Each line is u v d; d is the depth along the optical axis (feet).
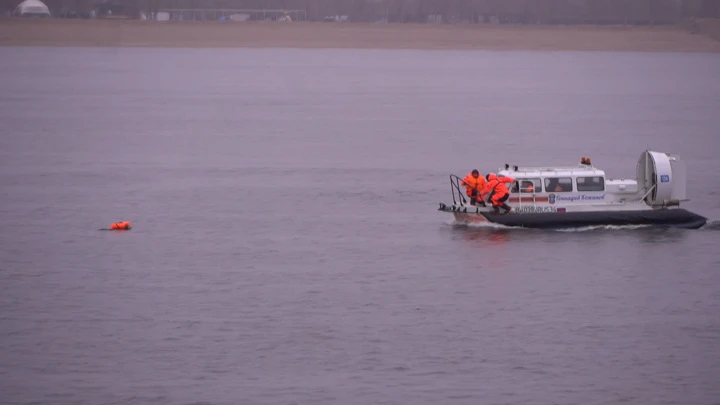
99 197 375.45
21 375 204.13
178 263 280.92
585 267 272.72
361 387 199.62
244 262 282.15
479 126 645.10
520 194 308.81
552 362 211.20
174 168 449.48
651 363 211.00
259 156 492.13
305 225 328.29
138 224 329.72
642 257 281.33
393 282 261.65
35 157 482.69
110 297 249.55
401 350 216.74
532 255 283.18
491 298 248.93
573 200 307.99
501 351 216.54
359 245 299.99
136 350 216.13
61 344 219.00
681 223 307.58
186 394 196.44
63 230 320.09
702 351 217.15
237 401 193.77
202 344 219.41
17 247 297.12
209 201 369.09
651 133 605.31
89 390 198.18
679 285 258.78
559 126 647.15
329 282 262.06
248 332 226.17
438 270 271.90
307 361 211.20
